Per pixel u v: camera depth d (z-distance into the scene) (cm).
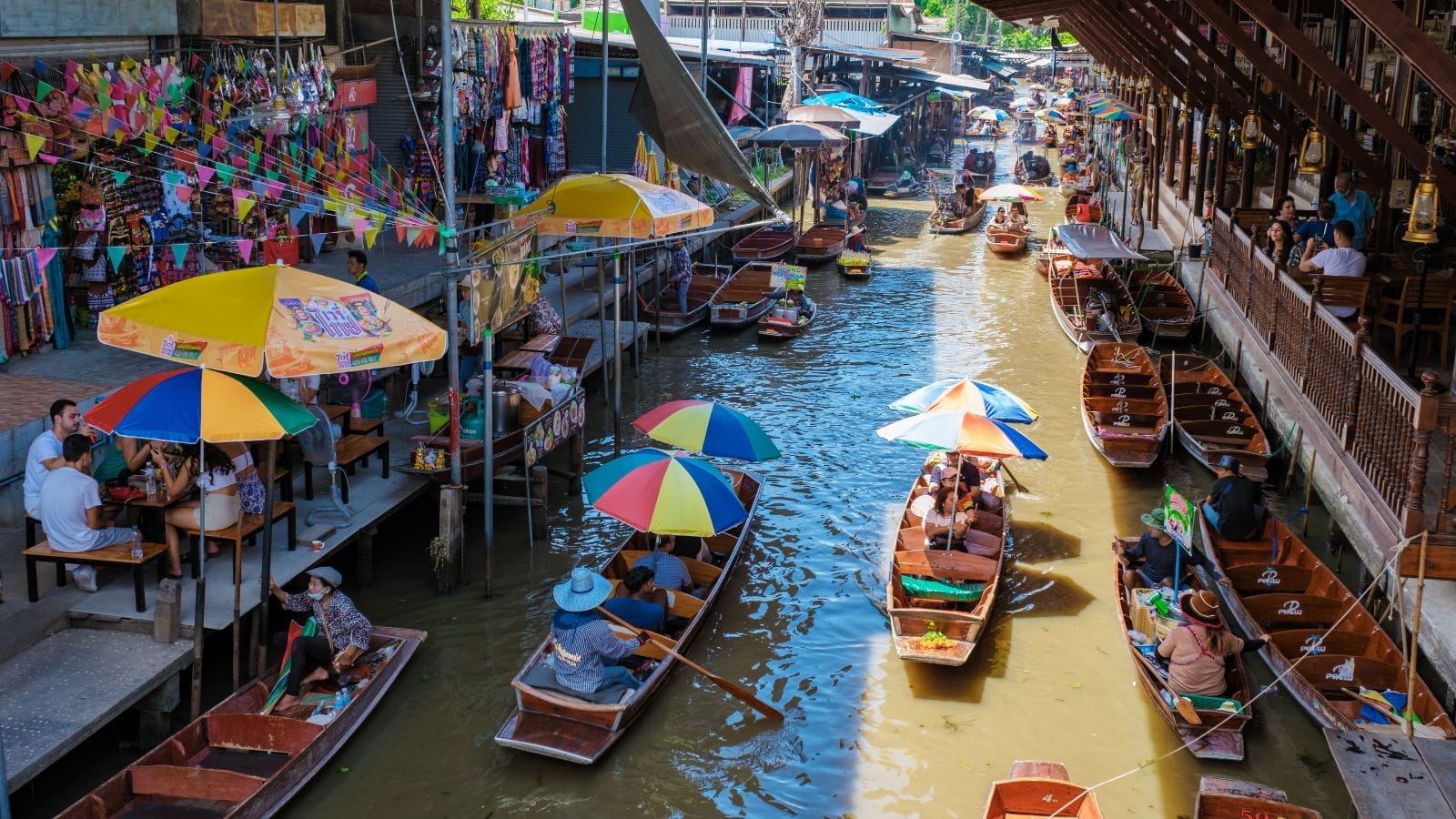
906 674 1129
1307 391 1304
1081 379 1958
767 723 1045
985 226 3775
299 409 952
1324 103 1956
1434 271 1432
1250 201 2158
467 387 1412
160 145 1364
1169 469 1644
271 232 1628
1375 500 1027
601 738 971
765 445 1309
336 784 938
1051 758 993
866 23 5675
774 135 3078
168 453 1016
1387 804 747
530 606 1218
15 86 1226
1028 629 1210
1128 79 3600
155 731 941
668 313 2348
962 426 1272
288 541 1114
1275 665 1041
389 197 1689
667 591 1175
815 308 2520
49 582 1022
